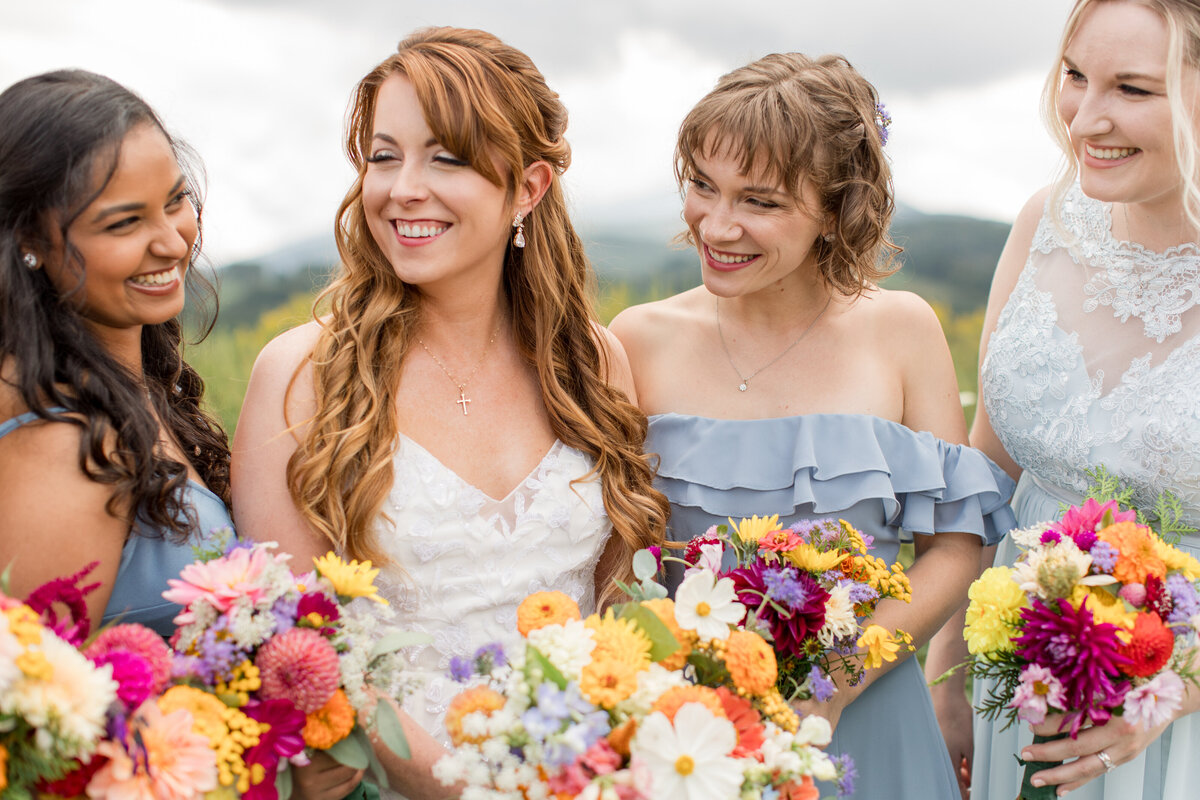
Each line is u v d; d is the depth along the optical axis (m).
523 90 2.18
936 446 2.48
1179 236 2.32
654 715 1.47
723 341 2.61
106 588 1.78
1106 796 2.29
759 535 2.00
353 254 2.29
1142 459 2.29
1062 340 2.46
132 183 1.76
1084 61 2.15
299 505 2.04
